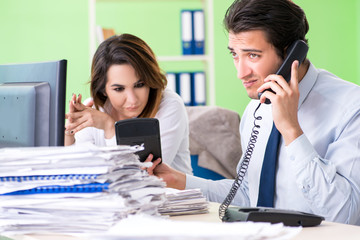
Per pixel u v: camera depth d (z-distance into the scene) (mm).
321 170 1332
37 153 1074
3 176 1083
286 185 1582
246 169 1566
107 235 744
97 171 1020
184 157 2291
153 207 1125
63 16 4379
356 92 1541
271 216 1102
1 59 4336
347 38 4613
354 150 1428
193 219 1210
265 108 1751
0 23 4324
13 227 1064
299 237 990
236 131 3020
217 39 4438
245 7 1469
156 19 4535
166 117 2168
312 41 4613
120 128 1396
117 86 2051
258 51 1480
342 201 1323
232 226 825
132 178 1093
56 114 1391
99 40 3879
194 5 4543
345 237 984
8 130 1468
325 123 1552
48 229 1049
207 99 3988
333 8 4598
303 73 1593
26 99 1418
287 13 1477
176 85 3867
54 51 4387
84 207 1011
